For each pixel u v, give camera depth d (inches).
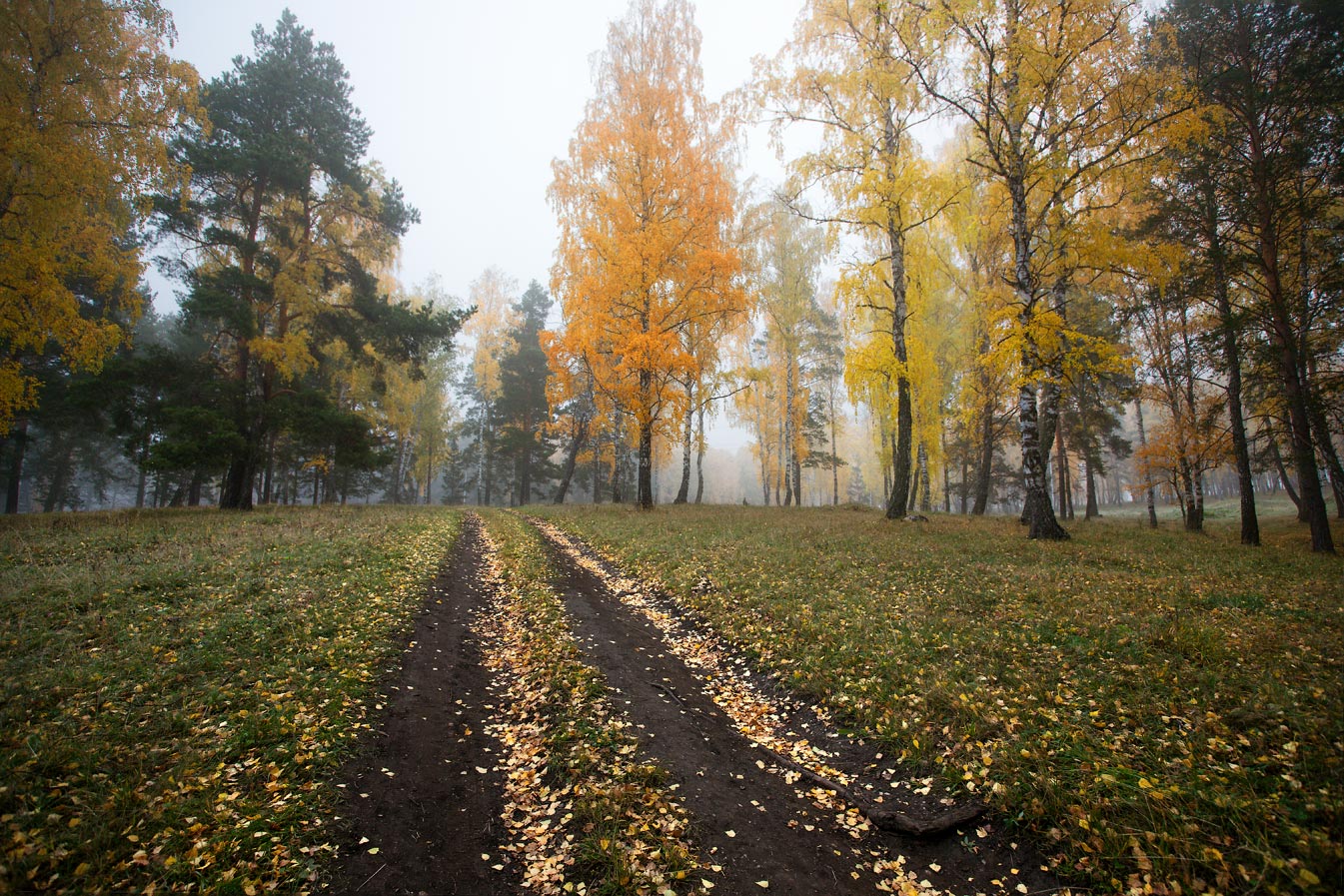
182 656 247.1
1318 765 148.6
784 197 653.3
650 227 742.5
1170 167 482.9
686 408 820.6
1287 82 528.4
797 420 1222.3
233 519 647.8
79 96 525.0
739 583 388.5
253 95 806.5
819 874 150.5
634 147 776.3
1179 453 761.0
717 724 234.4
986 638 262.1
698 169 770.8
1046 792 161.0
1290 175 538.0
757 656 289.6
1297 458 534.6
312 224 895.1
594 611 375.9
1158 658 223.1
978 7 475.5
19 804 147.7
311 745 194.7
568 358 791.7
